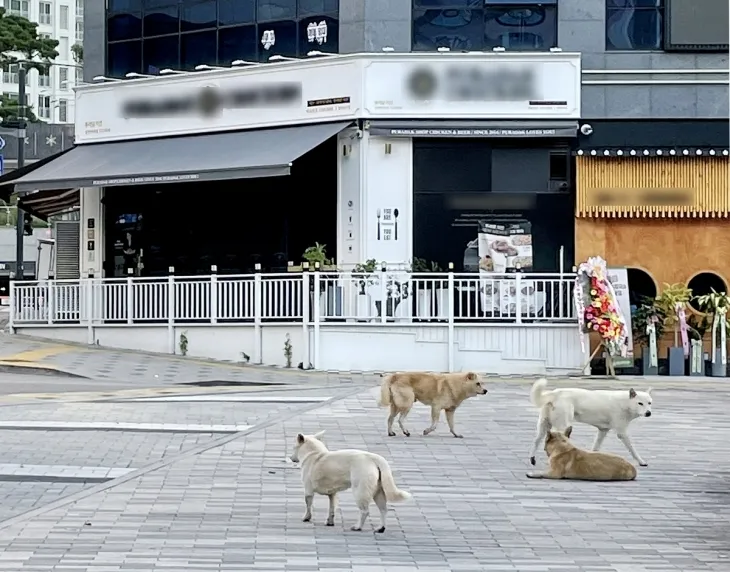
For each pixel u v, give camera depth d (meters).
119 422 16.16
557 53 25.27
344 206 25.89
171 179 25.17
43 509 10.45
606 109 25.73
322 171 26.66
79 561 8.45
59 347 25.73
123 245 29.34
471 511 10.59
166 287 25.56
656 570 8.45
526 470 12.78
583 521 10.22
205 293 25.03
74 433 15.14
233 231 27.78
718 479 12.38
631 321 24.12
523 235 25.62
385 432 15.39
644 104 25.77
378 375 23.22
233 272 27.75
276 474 12.34
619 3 26.02
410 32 26.12
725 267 25.48
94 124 29.09
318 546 9.05
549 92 25.34
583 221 25.50
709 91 25.80
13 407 17.58
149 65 29.17
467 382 15.00
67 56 97.44
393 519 10.17
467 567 8.47
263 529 9.65
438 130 25.27
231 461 13.14
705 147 25.64
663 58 25.80
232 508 10.54
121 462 13.10
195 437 14.99
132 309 25.98
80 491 11.36
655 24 26.00
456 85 25.28
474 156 25.72
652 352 23.83
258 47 27.66
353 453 9.66
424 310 23.69
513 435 15.29
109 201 29.52
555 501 11.12
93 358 24.23
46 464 12.88
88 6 29.81
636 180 25.45
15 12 96.44
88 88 29.14
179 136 27.88
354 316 23.67
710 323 24.38
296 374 23.11
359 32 26.09
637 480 12.30
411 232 25.64
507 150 25.77
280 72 26.47
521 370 23.48
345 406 18.08
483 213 25.67
